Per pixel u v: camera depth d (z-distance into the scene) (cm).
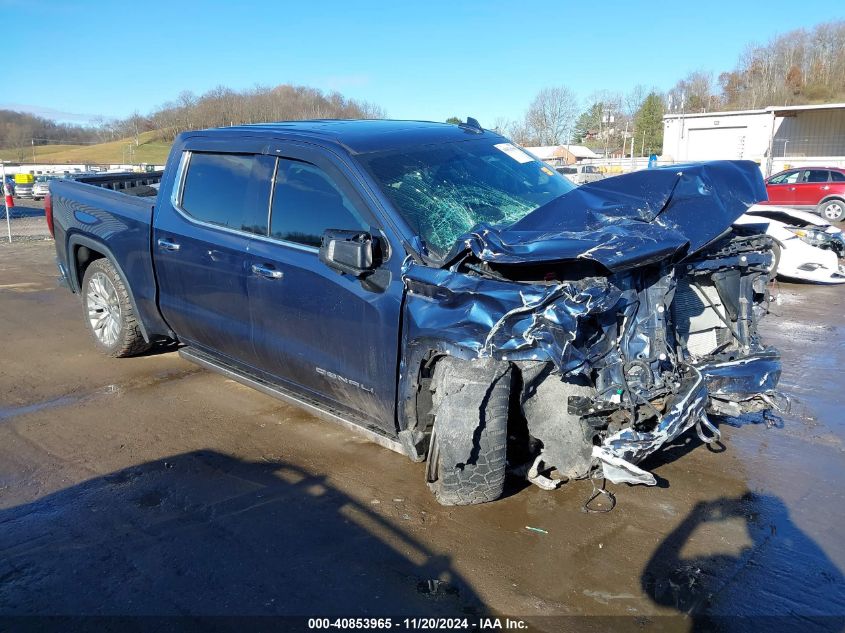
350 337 358
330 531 331
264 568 302
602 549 315
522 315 286
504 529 332
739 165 373
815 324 725
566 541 321
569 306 283
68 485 378
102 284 575
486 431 314
